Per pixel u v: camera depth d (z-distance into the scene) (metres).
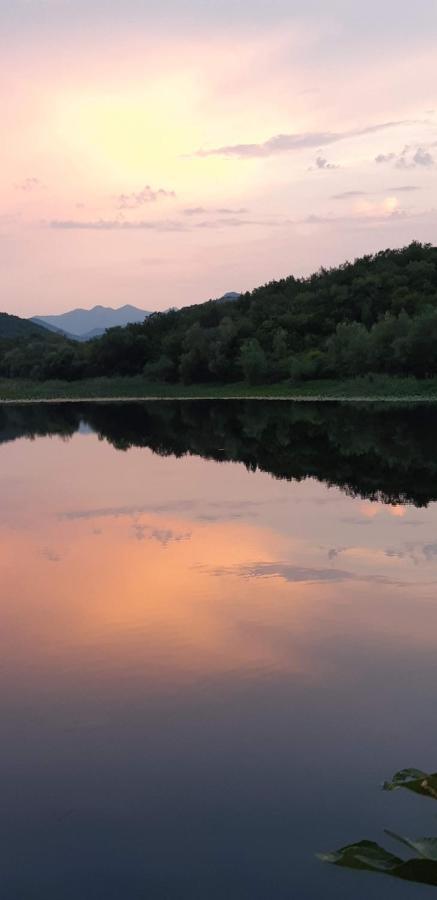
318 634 8.02
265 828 4.85
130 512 14.95
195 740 5.89
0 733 6.05
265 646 7.71
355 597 9.21
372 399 53.38
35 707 6.47
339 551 11.41
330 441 27.16
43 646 7.82
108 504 15.91
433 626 8.19
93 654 7.59
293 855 4.60
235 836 4.78
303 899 4.25
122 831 4.85
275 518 13.97
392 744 5.78
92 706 6.48
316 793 5.18
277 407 48.81
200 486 18.14
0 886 4.39
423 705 6.38
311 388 64.56
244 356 71.81
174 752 5.73
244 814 4.98
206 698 6.58
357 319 84.19
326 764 5.53
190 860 4.58
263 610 8.80
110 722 6.20
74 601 9.27
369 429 31.08
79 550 11.88
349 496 16.12
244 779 5.37
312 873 4.45
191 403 58.44
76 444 29.53
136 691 6.73
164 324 95.94
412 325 59.34
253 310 91.31
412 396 53.09
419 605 8.88
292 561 10.91
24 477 20.41
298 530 12.91
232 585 9.79
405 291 83.62
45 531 13.34
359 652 7.52
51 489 18.19
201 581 10.01
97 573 10.52
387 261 100.81
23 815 5.02
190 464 22.50
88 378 90.94
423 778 5.22
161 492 17.38
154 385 81.19
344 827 4.84
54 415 48.19
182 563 10.94
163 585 9.86
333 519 13.74
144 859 4.59
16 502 16.38
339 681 6.88
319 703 6.45
